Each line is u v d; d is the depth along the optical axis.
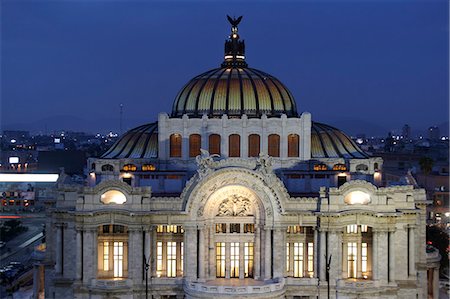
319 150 159.88
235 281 140.50
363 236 142.00
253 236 143.00
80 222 137.75
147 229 138.50
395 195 142.25
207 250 141.62
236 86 160.50
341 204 138.00
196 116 159.00
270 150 155.25
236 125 154.50
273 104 160.62
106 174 156.62
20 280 180.75
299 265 142.62
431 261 156.00
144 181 155.75
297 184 154.62
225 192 141.75
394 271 139.12
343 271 141.88
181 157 156.38
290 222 139.25
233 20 174.12
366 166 155.38
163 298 139.88
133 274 138.50
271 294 133.38
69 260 143.25
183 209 139.12
